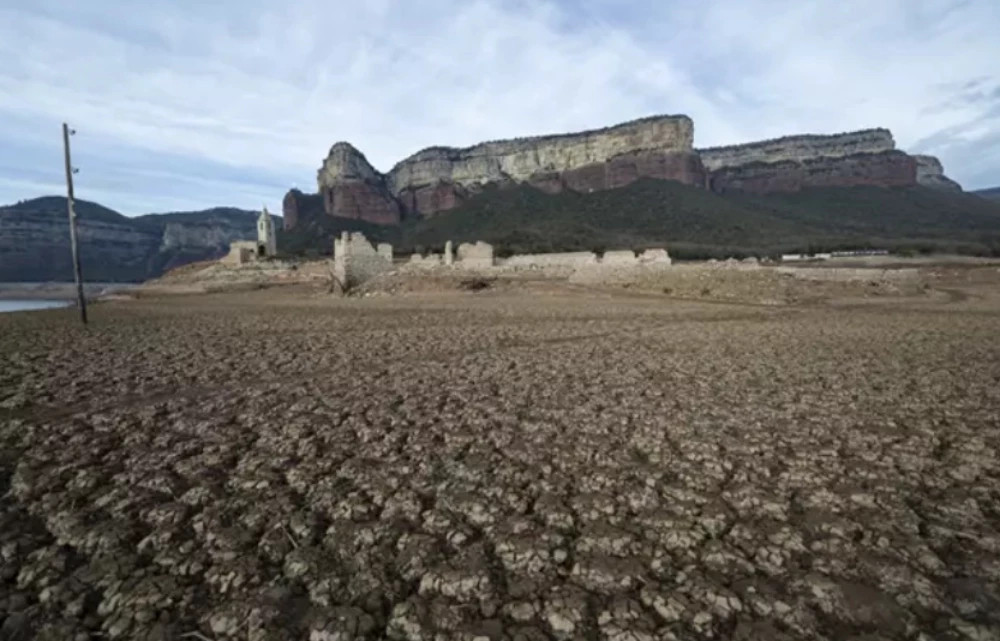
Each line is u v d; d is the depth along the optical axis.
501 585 4.37
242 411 9.34
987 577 4.51
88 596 4.21
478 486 6.28
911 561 4.74
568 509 5.69
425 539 5.02
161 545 4.95
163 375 12.29
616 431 8.28
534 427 8.46
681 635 3.76
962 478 6.53
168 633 3.77
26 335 19.28
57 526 5.29
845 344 17.38
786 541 5.07
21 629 3.84
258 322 24.41
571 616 3.96
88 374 12.32
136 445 7.60
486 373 12.73
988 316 26.03
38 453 7.25
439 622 3.91
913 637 3.79
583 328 21.91
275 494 6.00
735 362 14.20
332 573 4.51
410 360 14.54
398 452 7.35
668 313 28.16
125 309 33.59
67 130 22.58
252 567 4.59
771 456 7.24
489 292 44.09
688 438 7.95
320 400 10.11
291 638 3.72
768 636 3.76
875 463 6.99
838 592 4.27
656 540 5.09
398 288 45.47
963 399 10.19
